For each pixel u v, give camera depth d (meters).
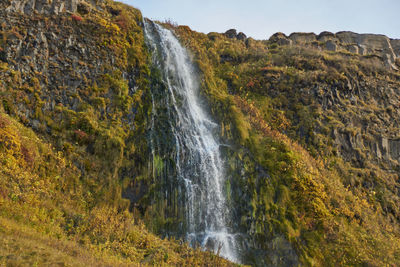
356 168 27.36
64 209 13.62
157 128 20.19
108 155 16.94
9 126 14.30
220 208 19.69
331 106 30.80
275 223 18.69
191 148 20.69
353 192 25.17
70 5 21.02
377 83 36.62
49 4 19.77
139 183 17.31
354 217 21.31
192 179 19.53
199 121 23.36
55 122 16.64
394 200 26.45
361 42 50.00
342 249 18.27
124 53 21.62
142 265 12.13
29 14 18.78
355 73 35.62
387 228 22.78
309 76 31.94
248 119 25.22
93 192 15.54
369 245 19.33
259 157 22.16
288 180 21.06
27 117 15.98
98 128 17.53
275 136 24.58
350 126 29.80
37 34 18.30
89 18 21.50
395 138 31.58
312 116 28.94
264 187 20.31
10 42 17.06
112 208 15.57
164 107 21.66
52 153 15.39
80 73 18.92
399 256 19.22
